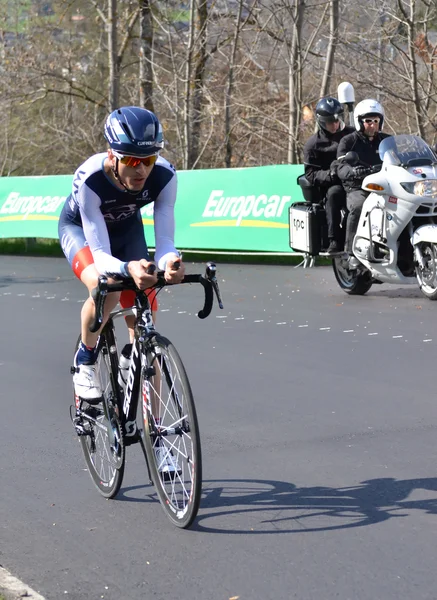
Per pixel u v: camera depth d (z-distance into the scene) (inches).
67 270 622.8
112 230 204.4
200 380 297.9
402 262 444.5
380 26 800.9
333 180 465.1
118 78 950.4
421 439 225.3
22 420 258.5
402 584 145.3
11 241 838.5
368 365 310.2
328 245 477.1
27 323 418.9
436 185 425.4
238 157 1029.2
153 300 189.5
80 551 164.1
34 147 1251.2
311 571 151.4
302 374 301.4
